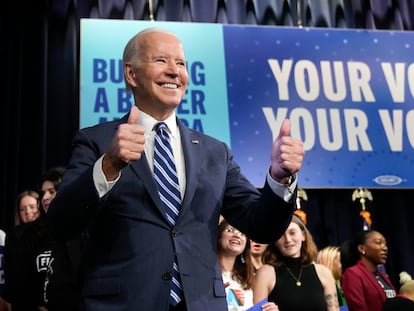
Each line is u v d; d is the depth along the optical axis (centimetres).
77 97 385
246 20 410
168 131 118
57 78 388
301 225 252
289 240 245
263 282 239
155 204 106
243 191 119
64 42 394
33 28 395
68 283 206
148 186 107
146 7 401
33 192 304
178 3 404
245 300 241
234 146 358
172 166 112
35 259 216
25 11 398
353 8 427
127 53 123
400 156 373
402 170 371
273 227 108
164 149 114
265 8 415
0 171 366
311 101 376
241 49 378
